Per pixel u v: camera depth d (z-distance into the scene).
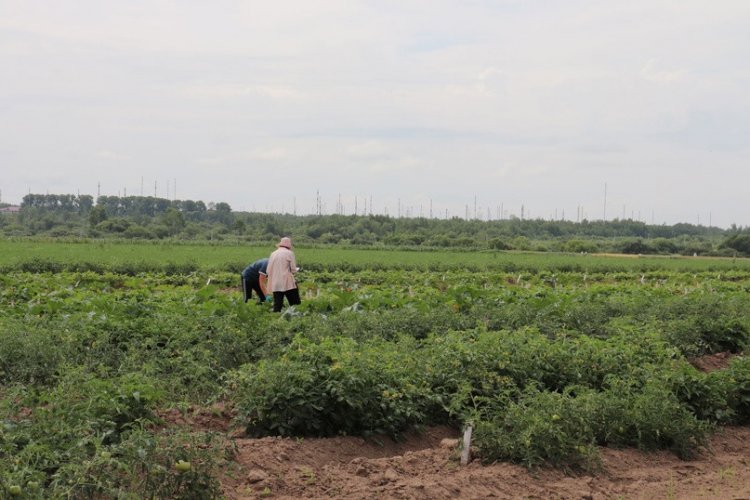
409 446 10.09
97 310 16.09
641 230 154.62
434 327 15.53
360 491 8.20
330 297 21.08
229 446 8.43
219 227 104.19
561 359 12.16
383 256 54.97
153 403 9.06
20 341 11.34
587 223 150.12
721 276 47.00
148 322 13.63
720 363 15.43
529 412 9.80
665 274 45.66
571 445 9.60
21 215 116.88
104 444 8.09
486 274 37.34
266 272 20.30
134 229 87.12
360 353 10.54
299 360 10.26
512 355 11.82
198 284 31.39
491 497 8.46
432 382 11.09
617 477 9.60
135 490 7.11
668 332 15.58
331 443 9.49
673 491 9.27
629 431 10.67
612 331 16.23
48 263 35.28
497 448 9.47
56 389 9.05
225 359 12.44
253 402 9.59
